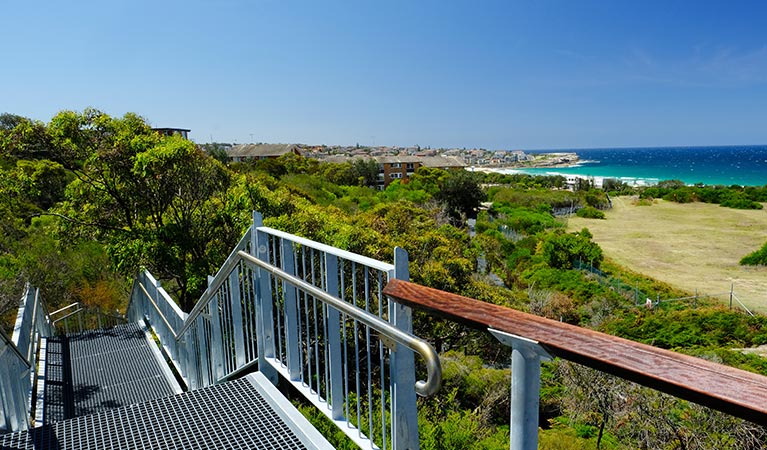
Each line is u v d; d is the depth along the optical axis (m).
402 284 1.31
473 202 44.09
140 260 8.52
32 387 4.48
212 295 3.25
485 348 9.58
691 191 58.09
